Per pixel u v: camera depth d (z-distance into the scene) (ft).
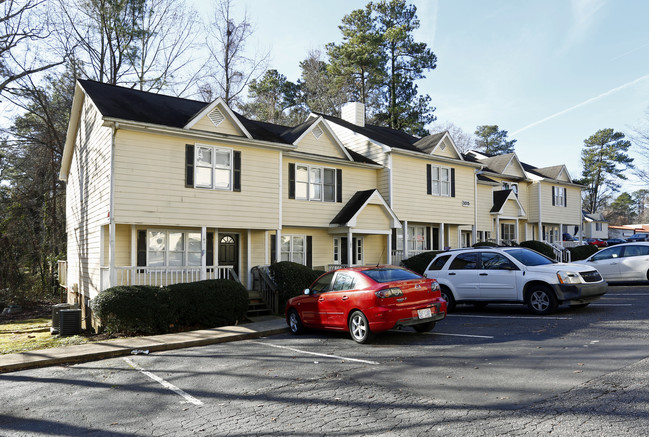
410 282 29.96
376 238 72.49
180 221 47.88
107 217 45.62
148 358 29.27
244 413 17.21
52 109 93.20
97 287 49.93
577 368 20.29
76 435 15.93
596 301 42.42
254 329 37.73
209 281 44.09
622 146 218.79
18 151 99.66
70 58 86.99
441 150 78.18
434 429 14.43
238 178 52.42
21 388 23.09
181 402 19.10
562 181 114.73
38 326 55.36
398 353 26.04
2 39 78.28
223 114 52.03
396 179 71.05
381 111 139.95
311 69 140.56
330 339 32.37
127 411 18.30
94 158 53.57
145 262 49.49
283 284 49.70
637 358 21.20
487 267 39.63
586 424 13.93
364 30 131.95
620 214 319.27
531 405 16.01
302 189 63.62
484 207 95.76
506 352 24.36
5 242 76.95
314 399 18.44
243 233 58.29
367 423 15.35
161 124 46.37
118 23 88.38
